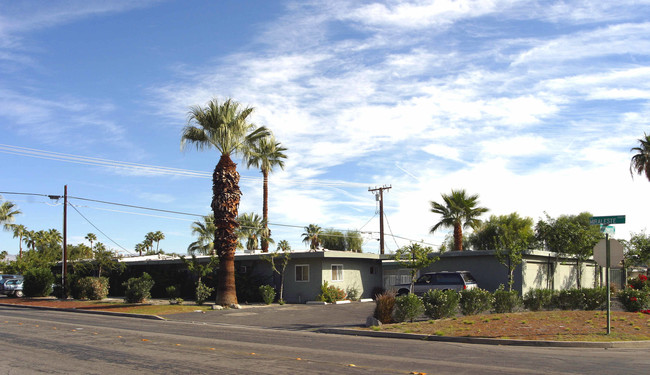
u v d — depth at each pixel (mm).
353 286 33875
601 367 10719
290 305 29422
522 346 14102
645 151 38000
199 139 28266
